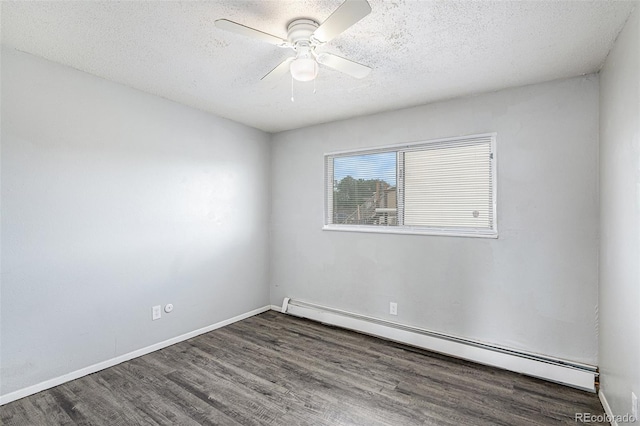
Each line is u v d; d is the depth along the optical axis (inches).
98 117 100.1
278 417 78.4
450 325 115.6
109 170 103.0
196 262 130.0
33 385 87.2
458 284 114.2
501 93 106.3
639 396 60.1
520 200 103.0
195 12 67.4
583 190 93.9
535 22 69.1
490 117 108.2
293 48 72.4
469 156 113.7
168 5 65.0
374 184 135.6
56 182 91.4
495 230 107.7
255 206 157.3
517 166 103.5
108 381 94.2
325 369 102.3
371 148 134.3
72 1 63.7
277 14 67.9
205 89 109.7
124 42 79.8
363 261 136.3
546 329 99.3
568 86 96.0
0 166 81.8
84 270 97.3
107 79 101.9
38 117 87.9
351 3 53.2
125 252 107.3
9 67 83.0
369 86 104.9
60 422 76.0
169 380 95.1
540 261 100.1
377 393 88.7
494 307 107.5
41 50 84.0
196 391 89.4
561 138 96.8
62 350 92.7
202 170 132.2
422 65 90.1
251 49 83.1
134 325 109.7
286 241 161.5
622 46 70.5
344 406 82.8
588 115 93.1
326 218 149.6
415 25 71.0
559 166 97.1
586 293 93.6
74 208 95.1
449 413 79.9
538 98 100.2
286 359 109.3
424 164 123.2
